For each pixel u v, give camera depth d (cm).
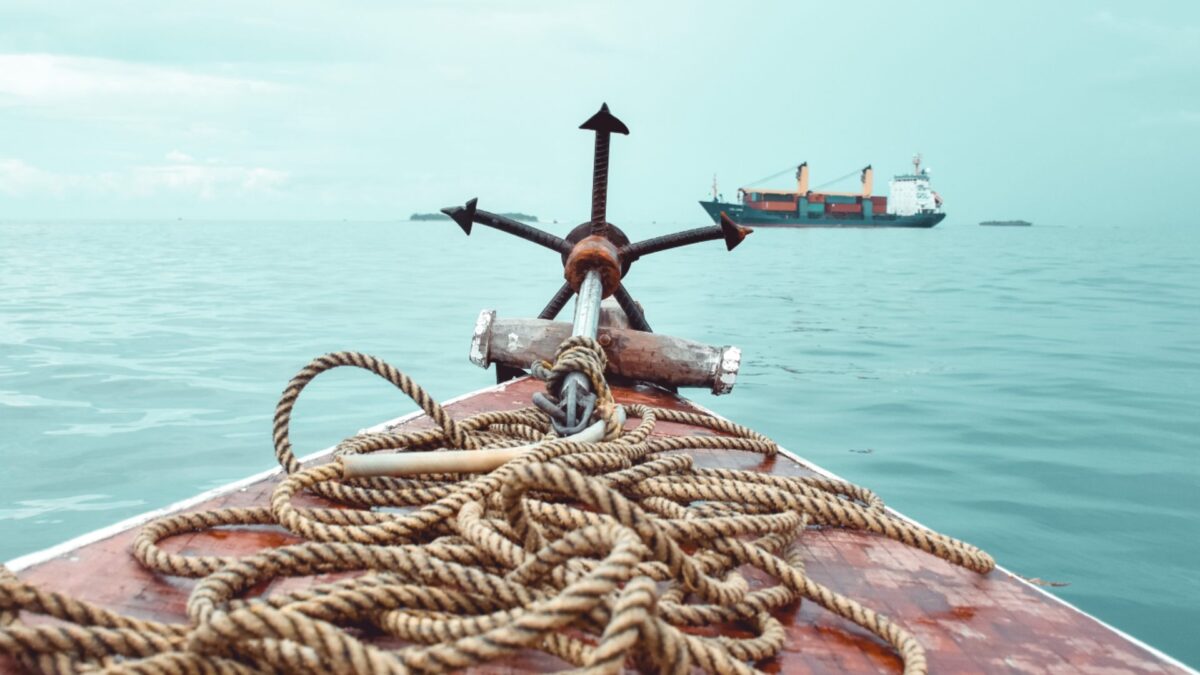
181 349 1159
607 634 115
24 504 533
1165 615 396
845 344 1309
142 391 877
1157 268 3500
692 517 217
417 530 200
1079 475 613
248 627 128
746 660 159
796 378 1023
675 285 2595
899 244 6975
